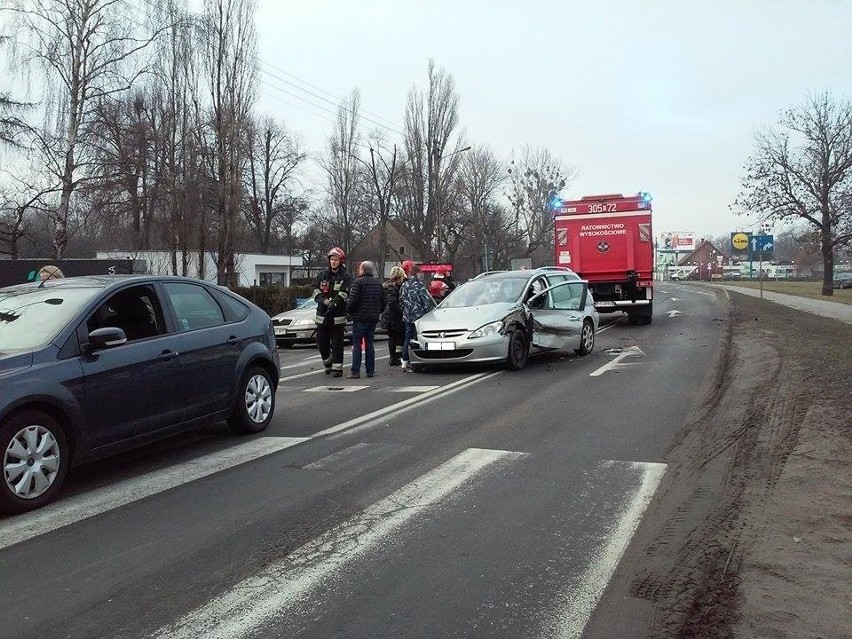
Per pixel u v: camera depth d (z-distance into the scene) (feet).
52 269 27.84
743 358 39.96
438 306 41.81
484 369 39.81
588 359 43.27
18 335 18.08
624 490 17.42
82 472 19.95
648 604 11.46
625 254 65.72
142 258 84.28
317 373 41.32
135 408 19.12
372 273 38.96
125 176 77.61
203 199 78.79
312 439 23.39
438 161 129.29
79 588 12.45
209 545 14.33
